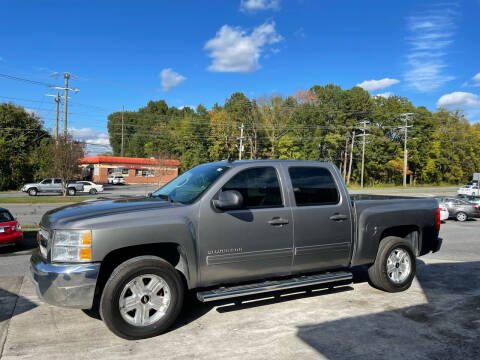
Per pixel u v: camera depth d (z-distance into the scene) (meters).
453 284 5.76
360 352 3.42
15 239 8.78
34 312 4.45
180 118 85.81
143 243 3.71
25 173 44.41
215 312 4.45
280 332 3.86
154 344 3.58
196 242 3.96
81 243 3.54
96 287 3.82
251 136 64.81
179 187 4.62
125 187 47.53
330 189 4.85
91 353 3.38
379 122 65.88
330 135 61.62
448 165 71.69
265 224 4.29
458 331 3.93
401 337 3.76
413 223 5.41
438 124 71.38
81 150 30.70
